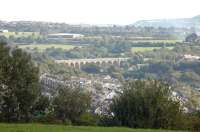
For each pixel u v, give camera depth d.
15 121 29.44
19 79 29.97
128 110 28.67
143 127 28.16
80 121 30.52
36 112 30.59
